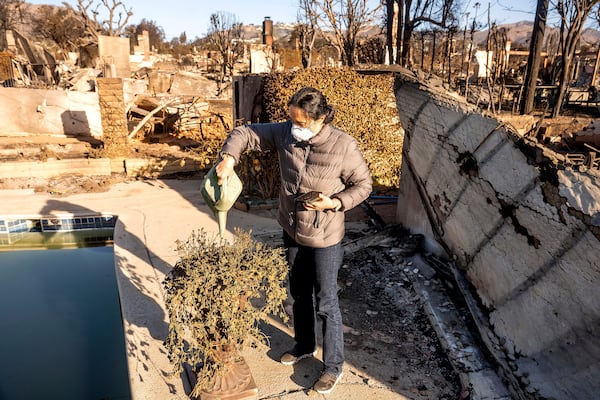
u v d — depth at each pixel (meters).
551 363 2.48
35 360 3.70
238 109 9.95
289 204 2.68
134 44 37.81
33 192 7.54
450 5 9.92
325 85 7.36
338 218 2.63
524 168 2.78
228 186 2.55
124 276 4.34
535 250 2.67
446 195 3.84
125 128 10.02
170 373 2.91
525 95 7.30
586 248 2.25
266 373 2.97
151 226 5.90
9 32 25.64
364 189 2.52
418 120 4.32
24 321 4.29
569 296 2.38
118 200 7.15
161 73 20.61
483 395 2.71
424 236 4.52
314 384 2.78
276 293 2.61
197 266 2.52
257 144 2.73
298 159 2.58
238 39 30.02
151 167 9.00
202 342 2.59
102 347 3.93
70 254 5.93
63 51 40.16
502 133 3.05
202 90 20.72
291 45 41.75
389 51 11.46
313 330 3.02
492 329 3.07
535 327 2.64
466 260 3.57
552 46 11.96
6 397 3.23
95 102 12.85
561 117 7.55
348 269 4.50
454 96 4.01
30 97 12.22
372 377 2.96
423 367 3.08
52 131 12.58
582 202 2.29
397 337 3.43
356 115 7.72
